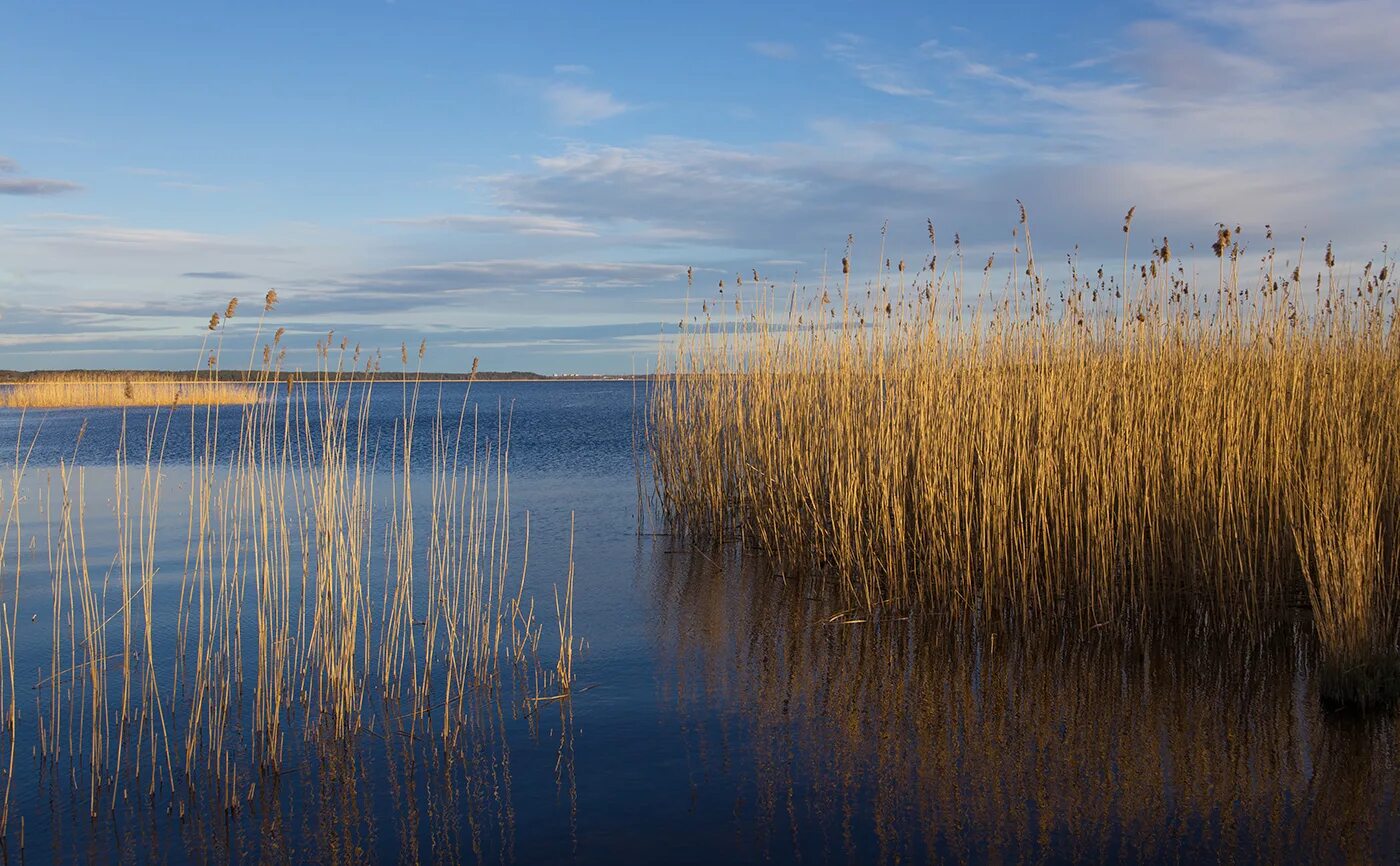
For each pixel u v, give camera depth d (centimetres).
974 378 848
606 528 1255
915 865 432
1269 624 712
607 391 10338
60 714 610
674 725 595
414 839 461
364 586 934
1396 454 723
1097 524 752
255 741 575
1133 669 673
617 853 446
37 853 447
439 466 1955
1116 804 484
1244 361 807
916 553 828
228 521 1258
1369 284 855
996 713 603
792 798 498
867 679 669
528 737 580
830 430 979
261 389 663
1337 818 463
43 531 1217
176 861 441
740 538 1155
